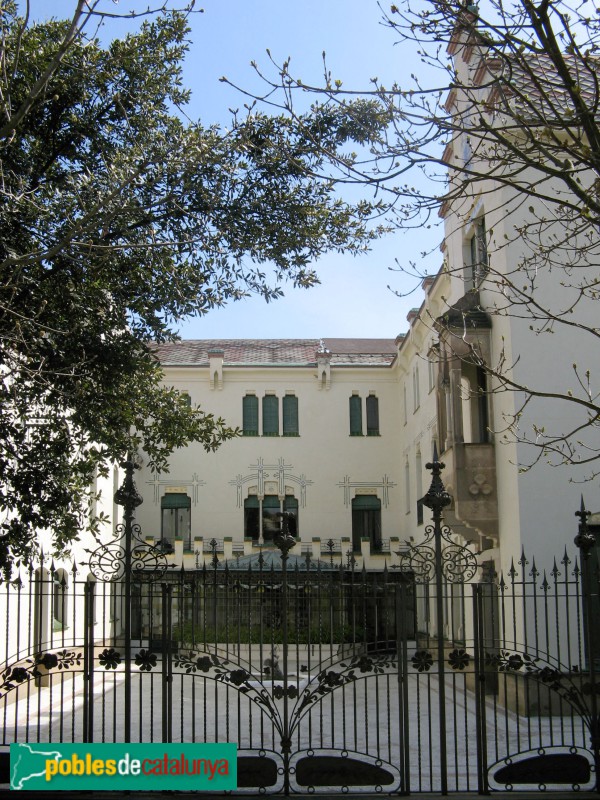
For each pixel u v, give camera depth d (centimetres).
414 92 806
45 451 1235
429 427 3000
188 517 3712
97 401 1242
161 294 1238
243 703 1898
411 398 3453
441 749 1034
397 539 3409
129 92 1273
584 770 1034
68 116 1251
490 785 1123
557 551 1725
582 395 1780
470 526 1873
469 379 2055
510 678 1702
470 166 2008
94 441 1297
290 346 4231
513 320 1792
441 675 1049
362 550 3425
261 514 3722
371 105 902
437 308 2703
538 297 1792
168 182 1154
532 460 1758
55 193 1105
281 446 3772
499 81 881
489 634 1877
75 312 1199
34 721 1605
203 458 3744
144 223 1193
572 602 1689
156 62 1285
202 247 1180
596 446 1761
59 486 1230
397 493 3744
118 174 1027
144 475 3712
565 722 1563
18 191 1136
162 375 1438
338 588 1184
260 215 1202
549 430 1770
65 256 1042
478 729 1041
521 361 1784
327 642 2483
